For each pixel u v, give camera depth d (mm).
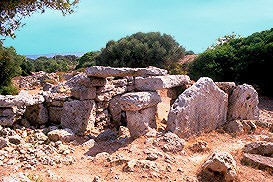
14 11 5098
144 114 10078
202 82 10969
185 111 10086
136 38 36406
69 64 65250
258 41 26562
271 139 9617
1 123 10641
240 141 10008
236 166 7332
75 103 11648
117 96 13602
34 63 53219
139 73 12242
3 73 22062
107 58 34031
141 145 9062
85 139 10875
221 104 11742
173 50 34812
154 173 6934
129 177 6805
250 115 12305
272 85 22891
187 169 7449
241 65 24469
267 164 7504
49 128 11328
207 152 8867
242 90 12234
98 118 12594
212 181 6801
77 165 7875
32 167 7391
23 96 11188
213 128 11344
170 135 9172
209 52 28297
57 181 6512
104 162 7871
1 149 8727
